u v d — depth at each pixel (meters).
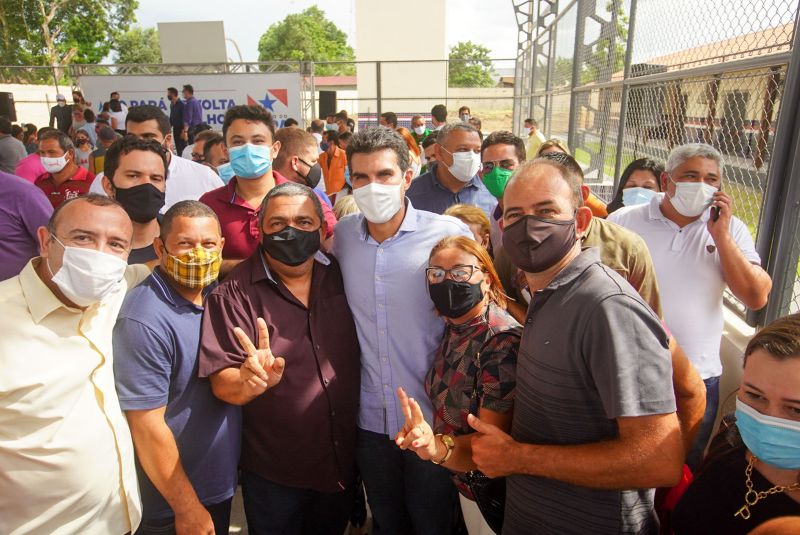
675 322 2.51
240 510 3.04
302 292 2.19
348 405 2.23
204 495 2.01
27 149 11.10
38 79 23.91
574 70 6.20
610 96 4.88
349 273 2.26
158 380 1.82
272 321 2.08
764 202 2.28
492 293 2.02
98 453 1.67
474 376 1.92
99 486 1.69
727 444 1.50
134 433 1.82
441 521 2.29
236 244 2.86
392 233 2.23
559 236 1.50
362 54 21.83
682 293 2.50
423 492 2.22
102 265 1.57
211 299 2.03
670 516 1.73
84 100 14.10
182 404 1.92
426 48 21.73
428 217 2.30
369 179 2.11
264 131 2.86
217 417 2.00
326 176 7.33
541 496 1.57
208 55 14.35
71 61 34.50
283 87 13.80
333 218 2.74
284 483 2.20
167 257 1.86
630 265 2.15
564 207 1.51
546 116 8.61
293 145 3.47
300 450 2.16
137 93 14.02
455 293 1.89
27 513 1.60
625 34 4.47
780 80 2.25
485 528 2.23
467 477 1.91
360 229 2.30
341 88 32.66
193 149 5.69
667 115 3.43
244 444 2.22
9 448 1.53
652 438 1.32
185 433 1.93
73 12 34.41
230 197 2.90
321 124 11.94
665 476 1.33
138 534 2.01
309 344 2.13
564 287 1.46
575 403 1.44
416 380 2.21
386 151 2.10
